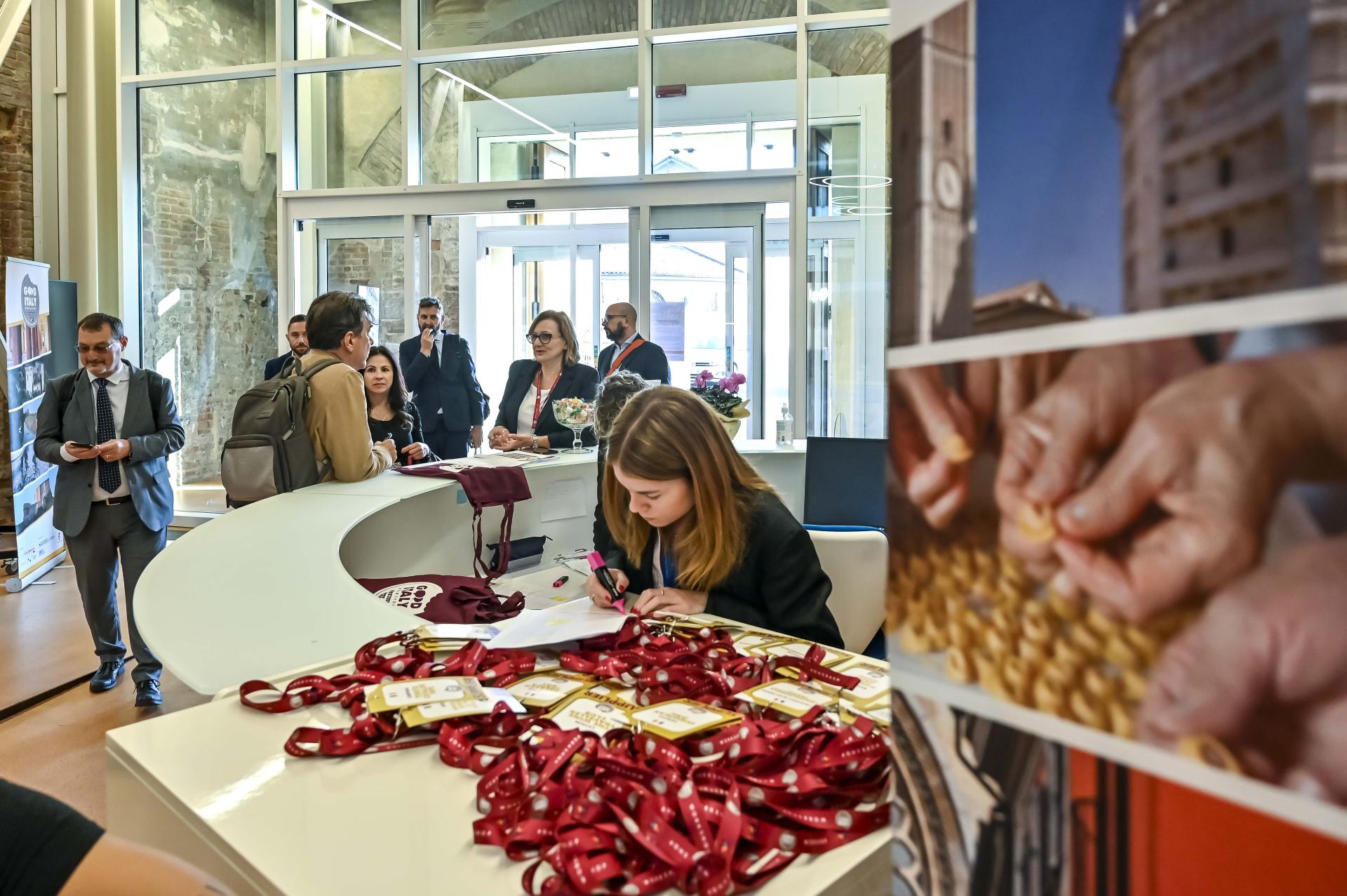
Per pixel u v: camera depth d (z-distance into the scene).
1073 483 0.33
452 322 6.71
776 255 5.35
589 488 3.12
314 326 2.62
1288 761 0.27
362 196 5.87
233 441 2.50
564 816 0.66
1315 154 0.25
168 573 1.63
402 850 0.66
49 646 3.73
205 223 6.50
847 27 5.25
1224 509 0.28
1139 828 0.32
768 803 0.70
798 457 4.11
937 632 0.40
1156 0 0.29
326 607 1.43
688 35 5.41
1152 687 0.31
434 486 2.49
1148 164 0.30
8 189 6.10
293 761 0.83
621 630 1.22
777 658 1.07
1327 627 0.26
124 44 6.17
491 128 5.96
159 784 0.79
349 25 6.06
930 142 0.39
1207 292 0.28
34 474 4.91
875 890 0.66
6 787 0.61
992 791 0.38
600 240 7.39
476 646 1.10
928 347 0.40
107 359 3.19
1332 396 0.25
